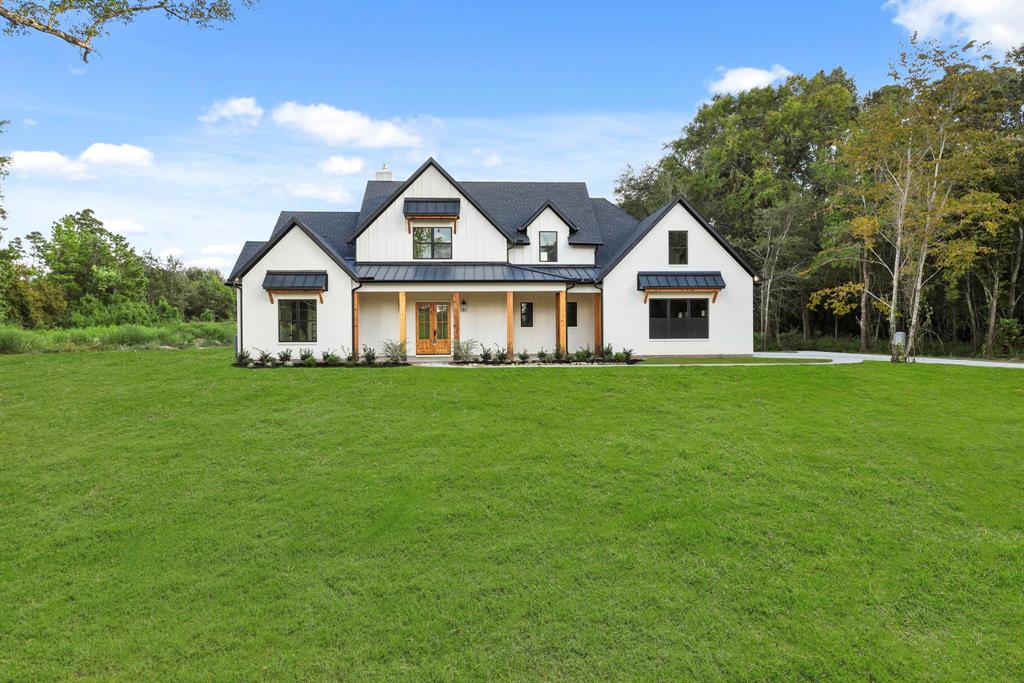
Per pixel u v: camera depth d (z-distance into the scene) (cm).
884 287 3653
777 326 4059
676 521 841
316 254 2300
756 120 4672
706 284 2402
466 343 2352
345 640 589
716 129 4862
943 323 3641
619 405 1446
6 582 695
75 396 1562
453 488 952
